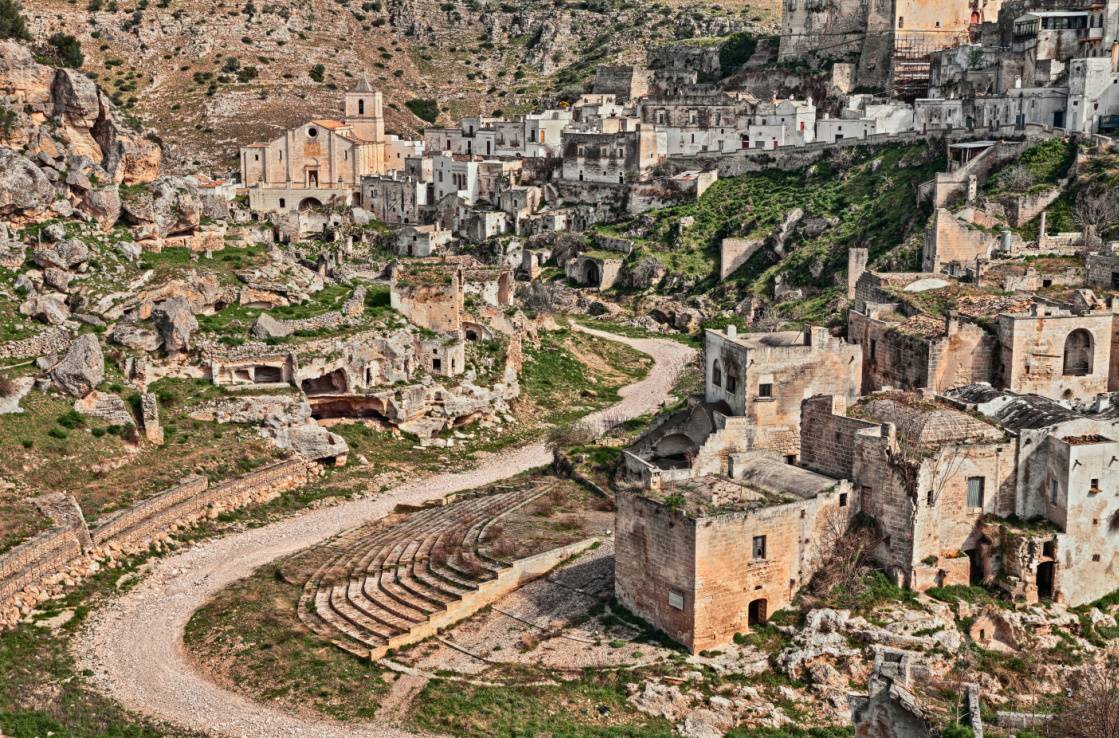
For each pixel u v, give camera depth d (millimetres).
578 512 98938
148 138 154500
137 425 108438
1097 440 77688
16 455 98250
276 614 83438
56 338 116000
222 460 108125
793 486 79562
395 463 118688
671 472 84625
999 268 122812
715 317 182750
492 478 115375
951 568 76875
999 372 96812
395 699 72562
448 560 88750
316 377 121438
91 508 95688
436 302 138125
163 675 76125
